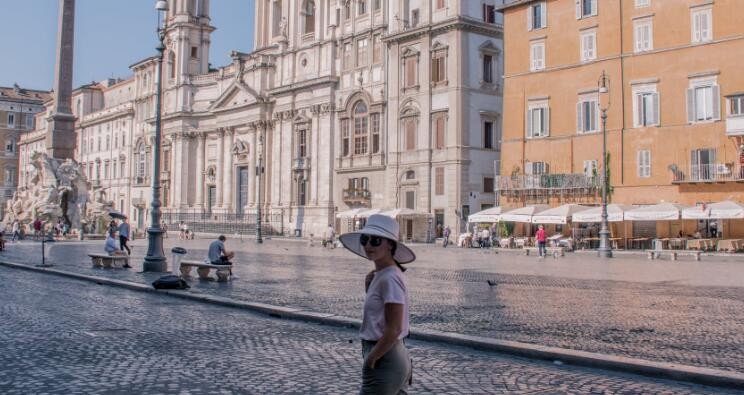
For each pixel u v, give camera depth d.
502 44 58.03
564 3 50.38
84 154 118.38
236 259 35.59
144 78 101.12
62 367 9.68
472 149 55.72
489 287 20.52
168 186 93.31
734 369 9.30
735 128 41.50
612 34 47.81
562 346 10.99
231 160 84.62
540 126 51.34
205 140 90.00
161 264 25.83
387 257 5.14
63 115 56.34
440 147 56.66
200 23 93.06
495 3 57.84
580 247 47.44
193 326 13.54
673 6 45.12
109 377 9.08
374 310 5.08
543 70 51.31
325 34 70.19
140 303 17.27
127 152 103.69
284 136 75.12
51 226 56.22
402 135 59.88
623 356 10.12
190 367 9.74
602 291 19.33
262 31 82.25
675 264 31.47
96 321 14.09
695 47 44.09
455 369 9.75
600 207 44.62
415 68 58.88
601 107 48.03
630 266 30.06
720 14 43.22
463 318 14.09
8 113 139.38
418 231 57.50
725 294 18.50
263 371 9.50
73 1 53.44
